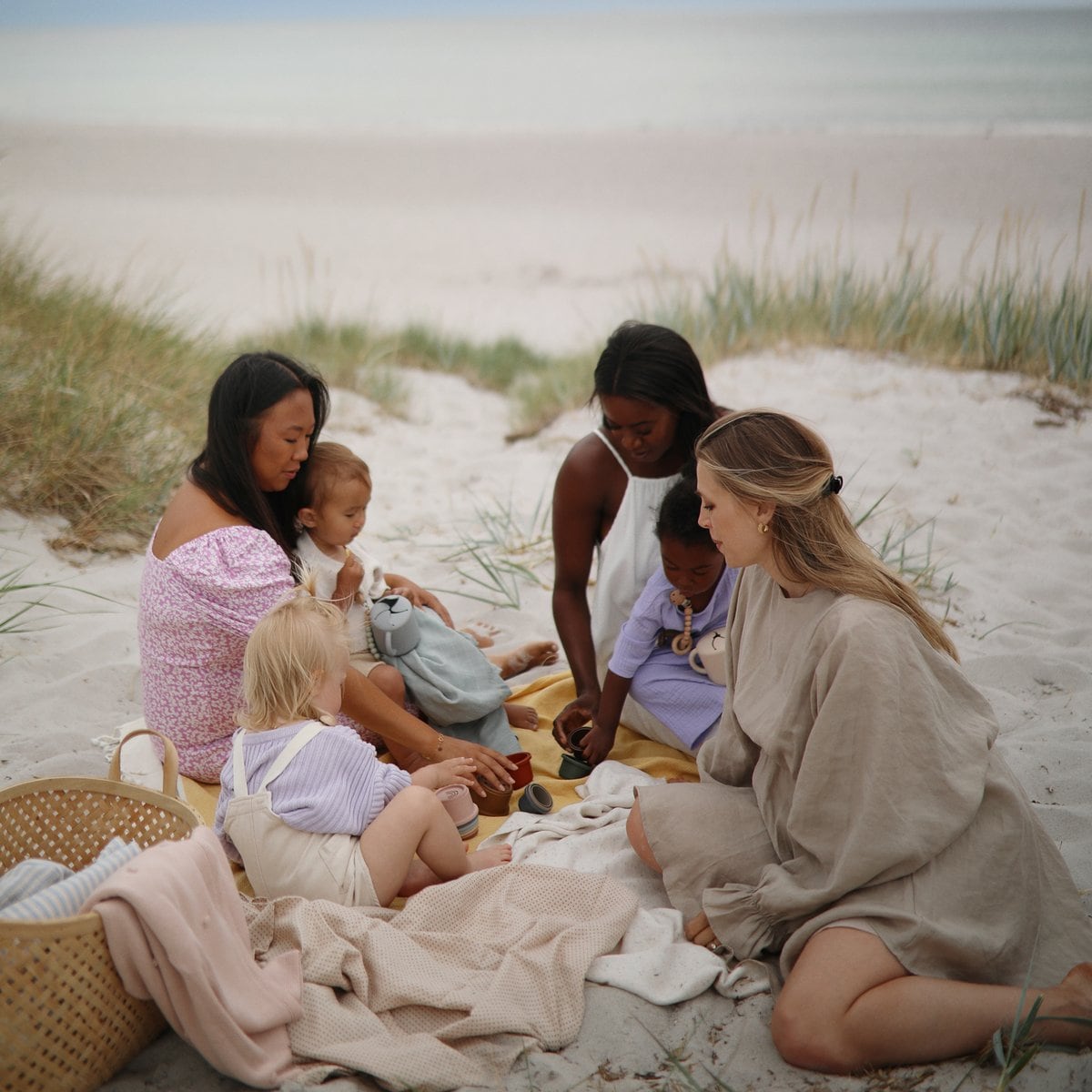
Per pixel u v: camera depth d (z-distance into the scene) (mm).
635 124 31484
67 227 19047
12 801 2578
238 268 16562
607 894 2756
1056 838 3131
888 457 6273
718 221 19547
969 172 21062
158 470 5410
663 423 3525
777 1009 2348
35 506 5020
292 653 2803
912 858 2379
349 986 2473
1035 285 7883
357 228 20312
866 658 2400
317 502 3465
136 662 4105
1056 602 4785
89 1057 2219
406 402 8062
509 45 55219
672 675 3553
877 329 7945
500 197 23297
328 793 2748
